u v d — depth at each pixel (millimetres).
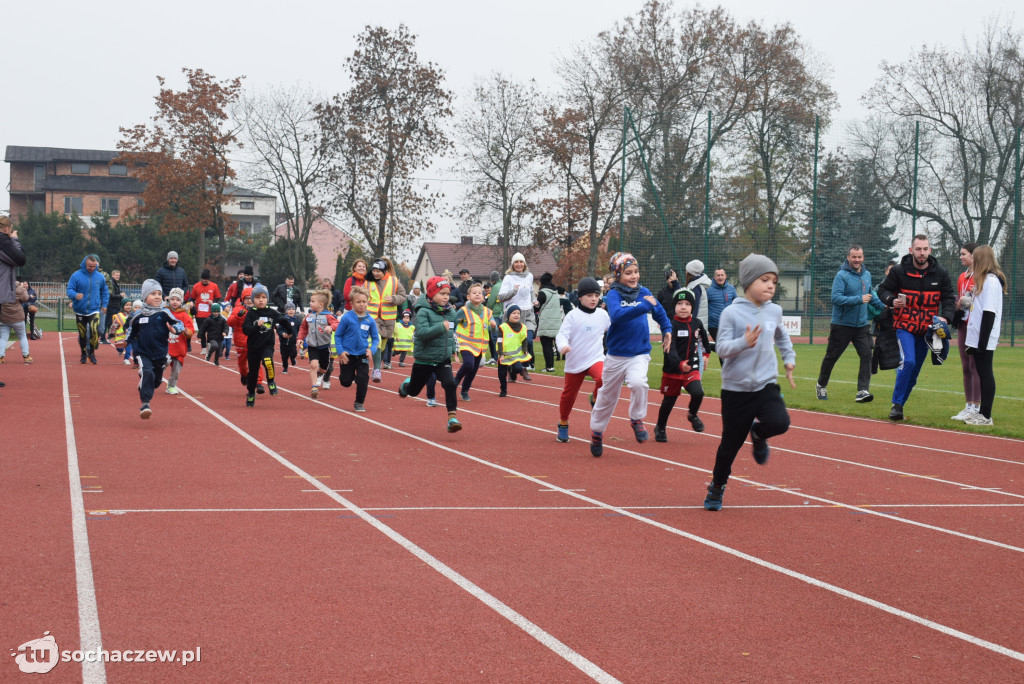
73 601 4496
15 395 12906
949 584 5168
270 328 12688
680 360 10367
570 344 9914
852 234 31469
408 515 6520
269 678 3664
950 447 10195
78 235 68625
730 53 42969
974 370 12070
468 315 14094
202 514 6367
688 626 4395
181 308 12547
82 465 8023
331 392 15234
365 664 3832
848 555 5742
